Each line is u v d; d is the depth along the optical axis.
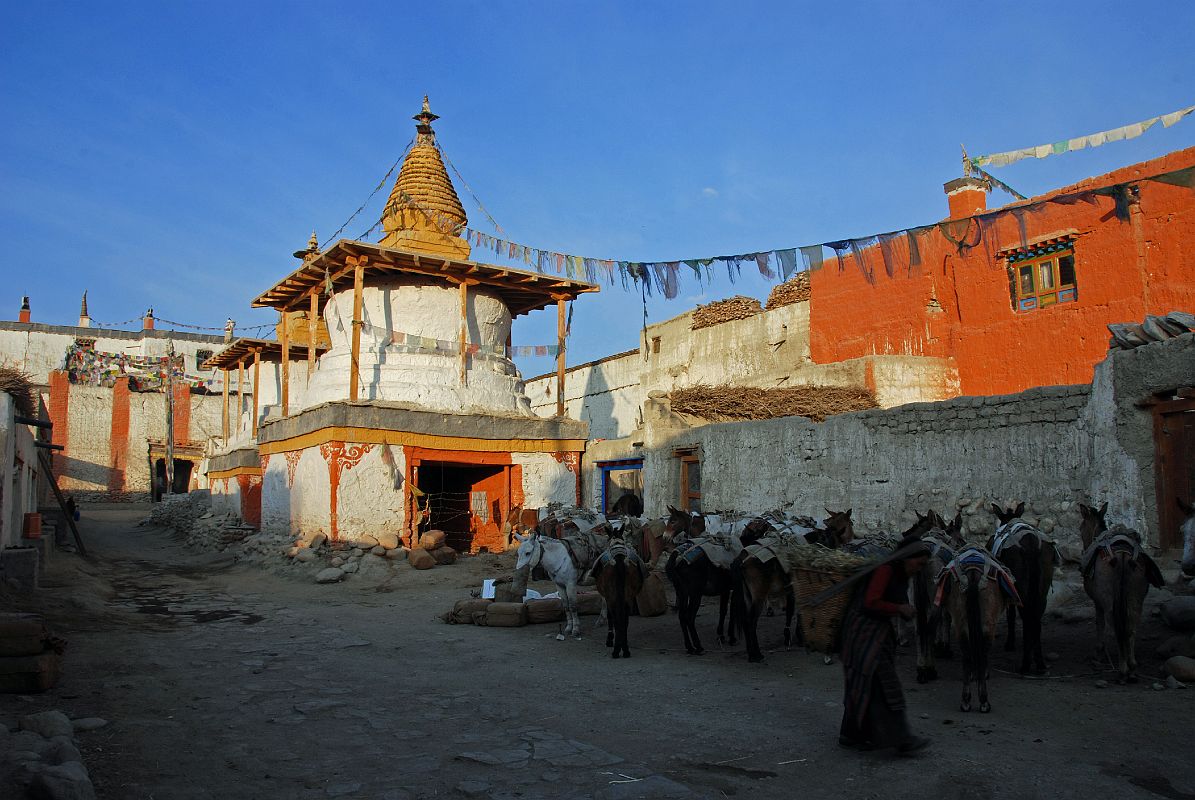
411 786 6.15
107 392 48.28
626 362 37.53
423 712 8.23
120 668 10.05
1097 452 11.95
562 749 6.95
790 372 24.88
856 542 11.51
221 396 50.94
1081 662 9.26
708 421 20.58
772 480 17.67
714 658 10.74
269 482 24.45
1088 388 12.20
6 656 8.67
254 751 6.97
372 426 20.73
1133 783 5.89
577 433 24.38
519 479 23.14
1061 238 20.23
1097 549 8.60
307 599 16.73
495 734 7.45
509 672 10.08
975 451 13.79
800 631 11.28
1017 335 21.28
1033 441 12.95
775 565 10.40
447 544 23.64
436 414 21.88
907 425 14.94
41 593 14.62
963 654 7.83
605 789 5.97
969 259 22.69
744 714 7.99
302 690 9.14
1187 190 17.83
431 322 23.75
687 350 33.78
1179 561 10.61
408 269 22.48
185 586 18.73
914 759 6.45
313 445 21.27
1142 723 7.11
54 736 6.74
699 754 6.81
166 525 34.62
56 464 46.53
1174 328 11.04
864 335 25.73
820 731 7.34
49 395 46.78
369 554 19.55
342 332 23.92
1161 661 8.92
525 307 26.88
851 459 15.95
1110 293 19.23
